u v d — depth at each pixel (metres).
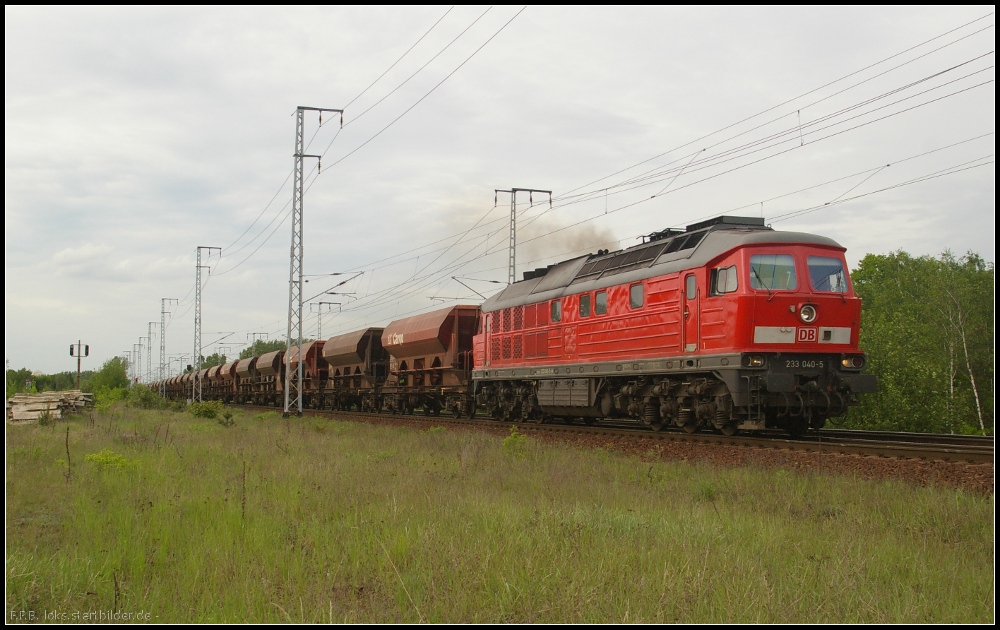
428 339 36.53
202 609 7.17
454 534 9.51
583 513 10.65
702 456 17.02
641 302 21.50
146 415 39.66
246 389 67.75
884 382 40.41
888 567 8.45
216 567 8.21
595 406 24.47
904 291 52.28
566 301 25.42
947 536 9.84
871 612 7.00
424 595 7.45
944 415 40.50
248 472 14.80
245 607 7.20
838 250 18.67
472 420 31.64
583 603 7.10
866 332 43.12
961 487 12.18
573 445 20.84
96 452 18.19
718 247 18.92
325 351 51.69
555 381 26.38
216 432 26.39
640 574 7.91
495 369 30.61
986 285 46.00
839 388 18.09
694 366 19.25
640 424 27.19
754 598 7.17
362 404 47.91
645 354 21.23
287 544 9.41
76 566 8.45
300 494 12.53
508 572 7.93
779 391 17.64
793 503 11.96
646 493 12.83
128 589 7.83
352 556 8.78
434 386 37.41
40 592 7.79
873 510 11.13
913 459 14.34
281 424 32.12
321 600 7.41
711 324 18.75
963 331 43.94
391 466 16.17
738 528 10.01
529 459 17.50
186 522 10.50
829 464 14.73
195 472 15.47
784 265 18.22
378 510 11.13
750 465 15.32
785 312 17.86
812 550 9.08
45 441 20.38
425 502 11.76
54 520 11.15
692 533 9.62
